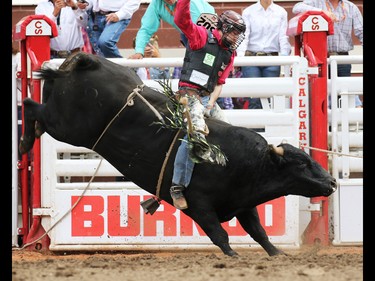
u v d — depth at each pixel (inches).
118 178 956.0
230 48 722.2
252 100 1010.7
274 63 878.4
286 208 871.7
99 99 721.6
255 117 880.3
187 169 701.3
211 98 726.5
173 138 713.6
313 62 882.8
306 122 886.4
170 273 583.5
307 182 706.2
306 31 893.8
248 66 912.3
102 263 658.2
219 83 733.9
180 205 706.2
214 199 712.4
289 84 880.3
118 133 726.5
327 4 1055.6
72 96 724.7
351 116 899.4
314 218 896.3
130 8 995.9
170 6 902.4
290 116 880.3
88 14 1009.5
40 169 888.3
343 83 897.5
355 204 899.4
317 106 886.4
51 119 741.3
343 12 1055.6
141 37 917.8
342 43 1056.2
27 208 909.2
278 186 711.1
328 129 919.7
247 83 878.4
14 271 604.1
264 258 682.2
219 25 719.7
